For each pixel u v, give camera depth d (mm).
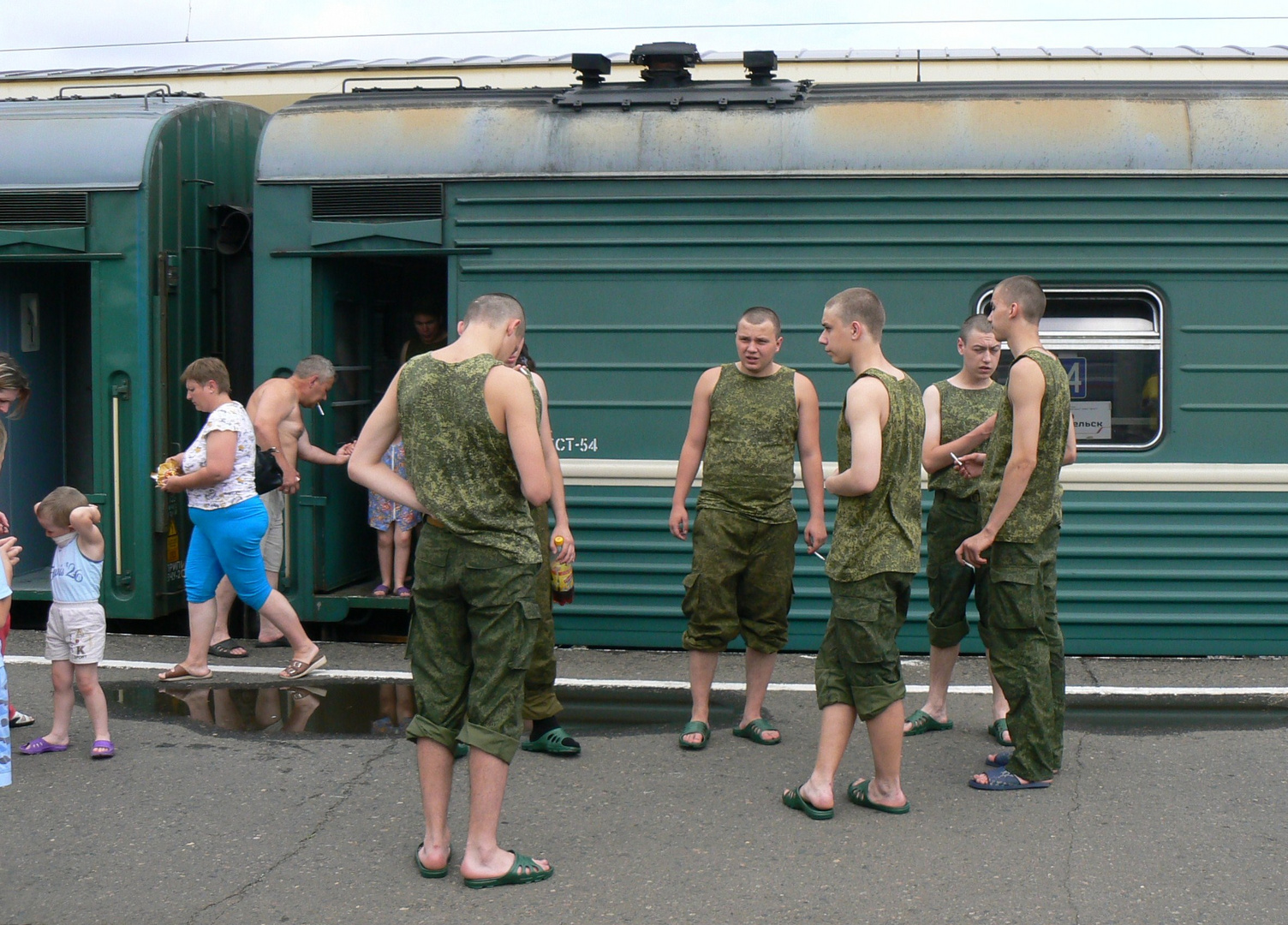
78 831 4137
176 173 6879
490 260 6535
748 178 6363
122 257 6676
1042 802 4410
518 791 4551
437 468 3621
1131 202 6230
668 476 6473
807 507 6465
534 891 3701
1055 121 6289
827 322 4305
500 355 3824
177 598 7008
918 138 6316
